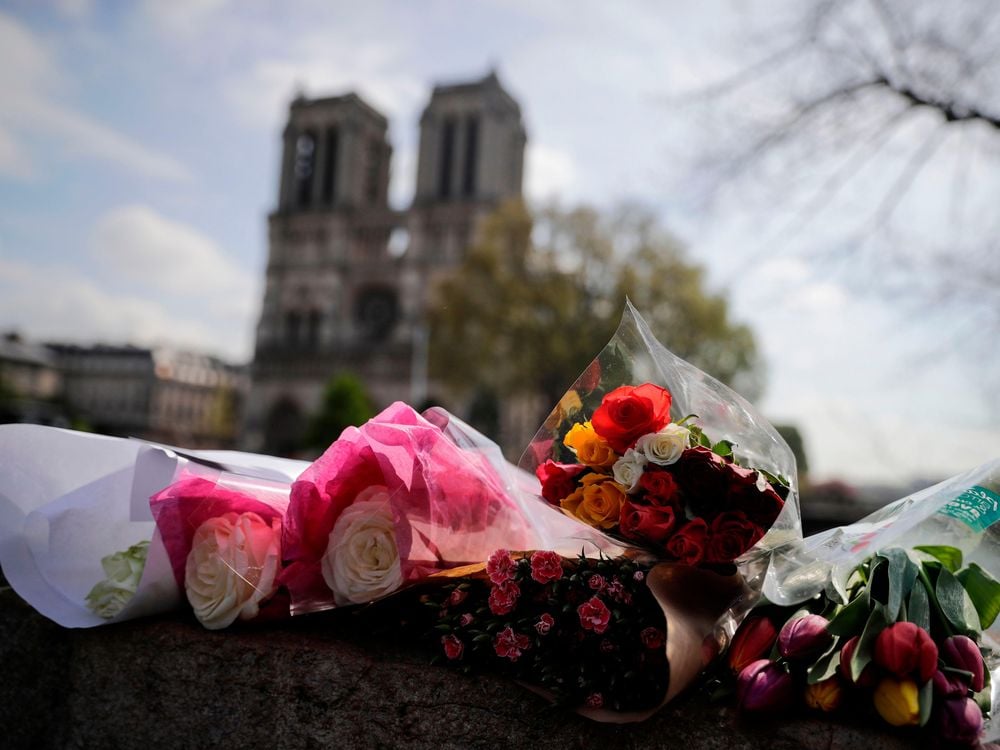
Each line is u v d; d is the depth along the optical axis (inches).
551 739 60.6
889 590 56.1
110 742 73.6
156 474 77.8
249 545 73.1
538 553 62.6
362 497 71.5
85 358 4360.2
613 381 72.2
